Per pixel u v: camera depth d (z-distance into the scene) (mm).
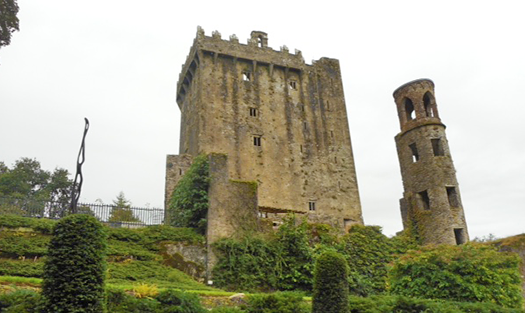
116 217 31516
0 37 26047
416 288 22625
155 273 24188
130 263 24797
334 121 49750
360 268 33094
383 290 32031
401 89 46469
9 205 28328
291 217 31953
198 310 15266
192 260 27516
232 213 29875
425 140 42438
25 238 24188
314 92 50281
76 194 19016
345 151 48594
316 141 47656
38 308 12180
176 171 40969
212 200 29703
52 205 29328
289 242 29078
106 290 14008
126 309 14047
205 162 31344
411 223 41125
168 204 39250
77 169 19344
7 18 25922
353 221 45281
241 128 44688
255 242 28656
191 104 47625
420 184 41500
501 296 21688
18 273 20000
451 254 23297
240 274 26969
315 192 45125
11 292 14062
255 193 31188
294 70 50188
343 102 51281
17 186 56906
